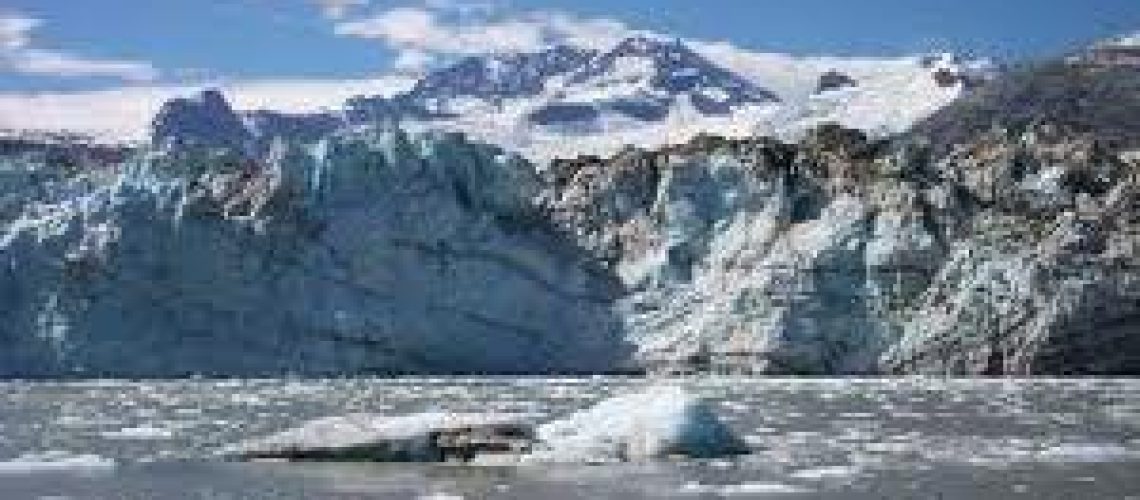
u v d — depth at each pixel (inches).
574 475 2564.0
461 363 6520.7
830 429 3501.5
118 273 6205.7
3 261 6225.4
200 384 5698.8
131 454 2979.8
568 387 5413.4
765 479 2506.2
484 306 6555.1
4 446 3161.9
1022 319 6240.2
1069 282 6245.1
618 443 2834.6
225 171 6599.4
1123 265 6309.1
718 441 2883.9
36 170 6673.2
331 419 3021.7
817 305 6432.1
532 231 6688.0
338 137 6604.3
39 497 2354.8
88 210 6314.0
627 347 6569.9
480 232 6584.6
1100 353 6235.2
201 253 6299.2
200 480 2541.8
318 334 6368.1
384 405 4338.1
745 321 6446.9
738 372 6373.0
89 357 6112.2
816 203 6747.1
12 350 6166.3
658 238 6835.6
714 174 6875.0
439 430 2859.3
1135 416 3853.3
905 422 3710.6
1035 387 5359.3
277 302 6368.1
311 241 6427.2
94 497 2349.9
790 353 6343.5
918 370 6318.9
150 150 6594.5
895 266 6446.9
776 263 6525.6
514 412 4018.2
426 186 6565.0
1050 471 2586.1
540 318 6604.3
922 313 6387.8
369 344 6397.6
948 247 6476.4
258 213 6402.6
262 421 3789.4
